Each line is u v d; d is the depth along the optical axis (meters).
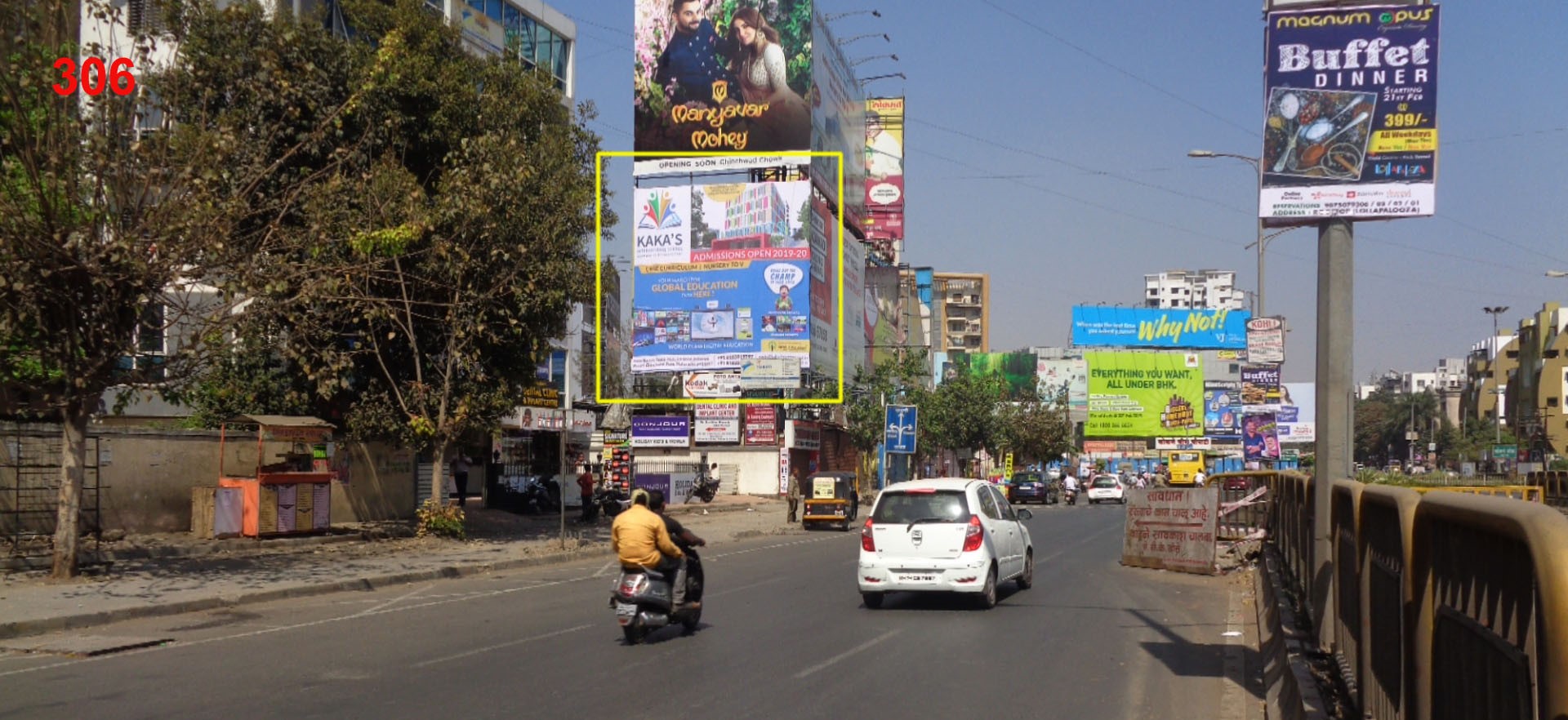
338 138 22.53
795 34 46.56
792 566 22.64
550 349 27.56
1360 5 9.45
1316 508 9.75
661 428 51.41
